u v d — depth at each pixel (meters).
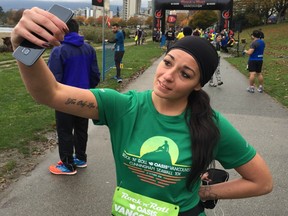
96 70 4.30
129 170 1.52
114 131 1.55
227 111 7.66
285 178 4.38
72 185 4.04
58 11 1.18
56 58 3.88
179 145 1.47
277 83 11.09
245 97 9.18
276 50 25.41
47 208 3.57
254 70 9.75
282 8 58.75
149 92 1.58
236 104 8.34
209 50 1.45
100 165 4.61
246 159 1.61
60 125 4.13
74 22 4.03
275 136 6.03
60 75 3.90
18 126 6.03
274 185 4.16
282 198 3.88
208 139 1.47
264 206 3.71
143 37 36.75
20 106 7.64
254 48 9.54
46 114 6.88
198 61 1.42
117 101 1.53
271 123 6.80
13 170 4.36
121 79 10.95
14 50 1.15
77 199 3.76
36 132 5.78
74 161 4.46
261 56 9.67
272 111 7.72
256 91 10.06
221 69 15.55
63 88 1.48
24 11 1.14
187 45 1.43
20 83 10.59
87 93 1.51
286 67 15.02
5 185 3.98
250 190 1.65
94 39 32.94
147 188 1.51
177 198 1.51
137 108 1.52
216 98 9.00
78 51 4.01
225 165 1.65
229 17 34.38
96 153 5.02
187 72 1.43
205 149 1.47
